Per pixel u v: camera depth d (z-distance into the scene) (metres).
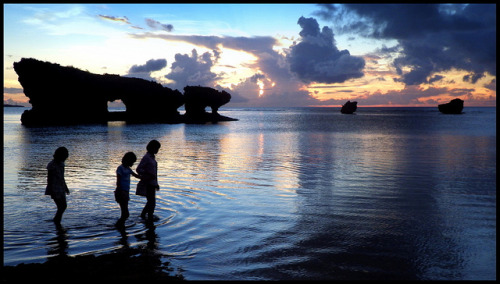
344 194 8.10
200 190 8.58
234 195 8.03
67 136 27.95
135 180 9.98
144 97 65.50
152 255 4.49
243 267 4.15
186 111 72.25
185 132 34.25
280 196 7.93
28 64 51.59
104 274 3.89
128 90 63.91
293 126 47.16
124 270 4.02
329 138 26.41
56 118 54.22
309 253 4.59
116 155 15.79
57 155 5.84
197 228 5.64
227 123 59.03
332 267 4.15
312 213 6.50
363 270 4.07
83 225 5.71
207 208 6.89
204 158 14.91
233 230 5.54
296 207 6.94
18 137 26.55
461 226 5.70
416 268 4.12
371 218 6.18
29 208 6.64
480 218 6.13
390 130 36.41
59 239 5.04
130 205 7.09
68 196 7.70
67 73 55.41
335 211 6.64
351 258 4.42
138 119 64.81
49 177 5.79
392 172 11.14
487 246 4.80
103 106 62.12
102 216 6.24
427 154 16.08
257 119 81.06
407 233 5.36
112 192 8.14
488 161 13.58
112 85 62.00
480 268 4.11
